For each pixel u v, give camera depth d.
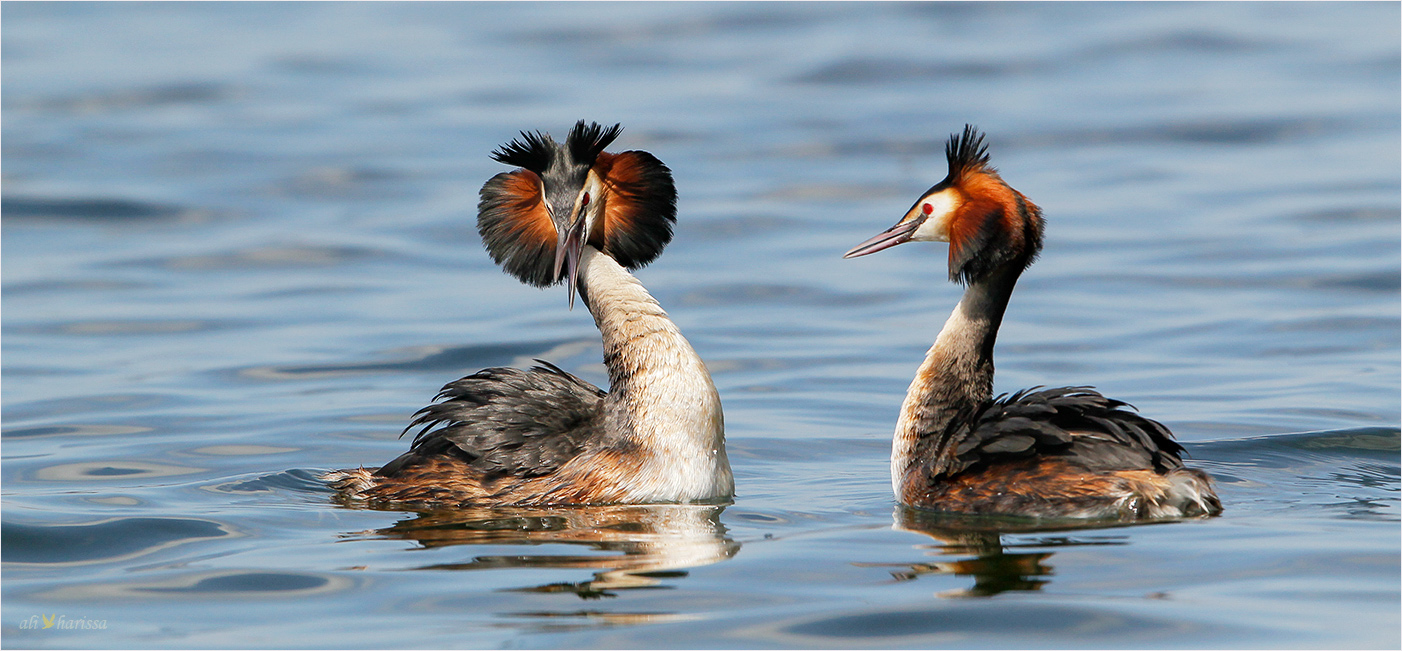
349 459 13.27
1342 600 8.14
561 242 11.53
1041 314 19.66
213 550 9.83
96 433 14.34
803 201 27.45
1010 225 11.24
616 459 11.17
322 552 9.71
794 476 12.37
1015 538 9.55
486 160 30.58
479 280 22.20
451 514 10.84
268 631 8.08
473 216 26.31
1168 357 17.34
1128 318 19.31
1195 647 7.49
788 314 20.06
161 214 26.75
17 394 16.08
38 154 31.50
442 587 8.81
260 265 23.27
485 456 11.28
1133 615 7.96
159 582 9.08
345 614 8.34
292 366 17.34
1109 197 26.94
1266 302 19.84
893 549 9.45
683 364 11.32
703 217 26.28
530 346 18.28
